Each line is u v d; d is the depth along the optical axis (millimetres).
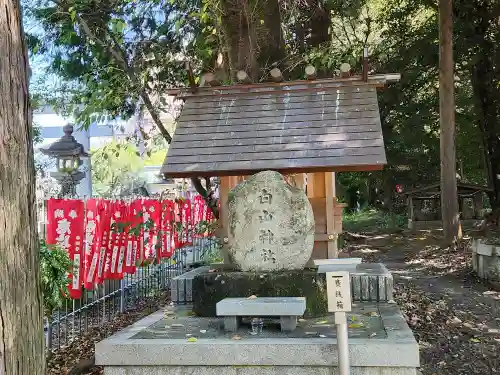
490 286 10172
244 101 7527
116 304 9648
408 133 19688
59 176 12234
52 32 11109
